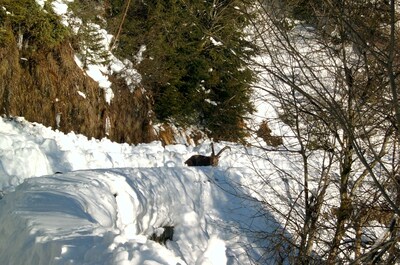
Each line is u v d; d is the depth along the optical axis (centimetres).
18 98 1803
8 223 750
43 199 831
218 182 1308
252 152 1495
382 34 573
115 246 551
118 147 2016
